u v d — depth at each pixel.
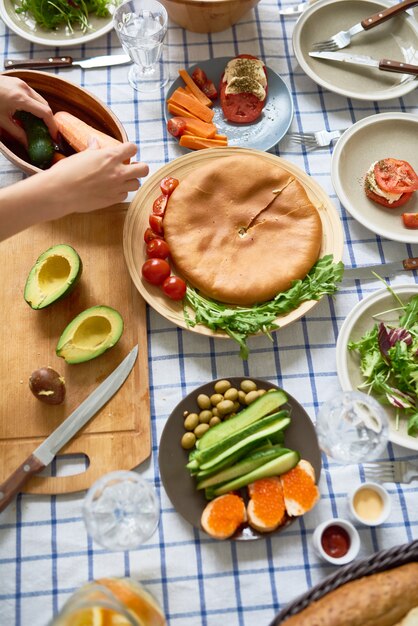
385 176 1.18
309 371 1.12
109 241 1.17
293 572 1.00
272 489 0.99
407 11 1.36
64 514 1.03
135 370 1.10
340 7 1.34
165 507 1.03
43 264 1.10
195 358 1.12
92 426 1.07
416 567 0.92
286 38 1.35
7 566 1.00
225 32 1.35
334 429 0.97
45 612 0.99
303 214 1.14
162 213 1.15
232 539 0.98
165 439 1.03
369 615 0.89
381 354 1.07
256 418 1.02
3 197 1.03
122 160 1.10
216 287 1.10
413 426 1.04
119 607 0.81
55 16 1.31
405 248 1.20
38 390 1.05
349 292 1.16
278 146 1.26
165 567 1.01
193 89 1.26
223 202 1.15
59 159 1.18
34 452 1.04
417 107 1.30
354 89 1.30
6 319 1.12
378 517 1.00
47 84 1.23
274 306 1.10
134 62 1.29
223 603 0.99
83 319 1.07
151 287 1.12
